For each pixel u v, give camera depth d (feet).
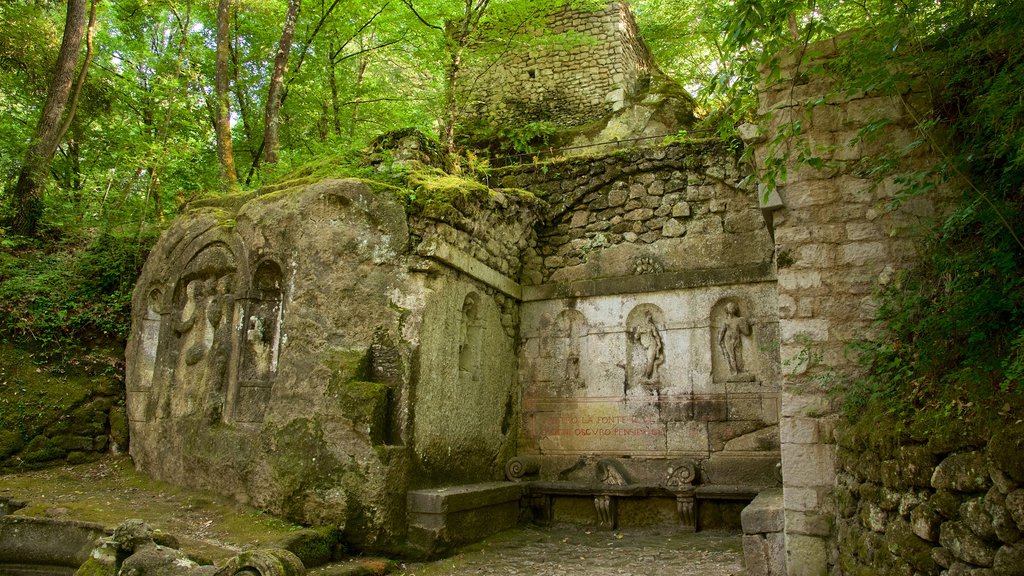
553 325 31.60
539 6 41.88
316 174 27.55
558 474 29.84
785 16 16.07
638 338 30.01
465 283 27.09
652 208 30.99
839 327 18.79
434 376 24.41
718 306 29.12
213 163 49.75
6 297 32.55
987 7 15.60
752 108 27.81
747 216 29.22
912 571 12.67
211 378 26.32
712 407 28.09
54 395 30.76
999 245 13.89
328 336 23.85
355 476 21.80
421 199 24.73
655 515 27.35
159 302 31.04
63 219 41.60
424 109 51.65
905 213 18.72
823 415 18.48
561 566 21.47
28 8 43.16
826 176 19.63
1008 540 10.41
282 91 48.32
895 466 13.70
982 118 15.67
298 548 19.77
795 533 18.16
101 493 25.48
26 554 20.67
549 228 32.68
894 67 18.19
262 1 48.39
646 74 47.67
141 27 50.98
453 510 22.74
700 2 48.75
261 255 26.22
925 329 15.28
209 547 19.11
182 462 26.09
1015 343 11.78
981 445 11.31
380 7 46.70
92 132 47.75
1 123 43.57
